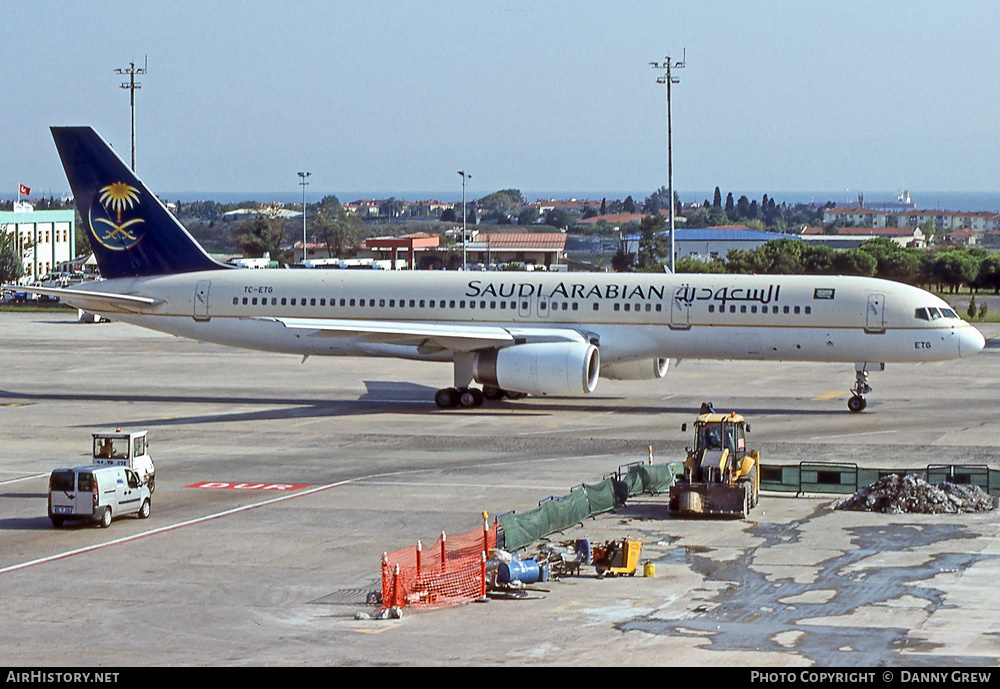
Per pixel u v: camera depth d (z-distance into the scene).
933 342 138.12
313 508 94.56
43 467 111.69
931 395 158.62
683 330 144.75
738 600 69.81
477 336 140.88
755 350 143.62
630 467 100.19
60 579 74.69
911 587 72.38
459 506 94.88
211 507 95.06
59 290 156.25
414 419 139.62
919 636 62.56
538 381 139.25
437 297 152.25
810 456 114.31
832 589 72.06
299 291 156.38
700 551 81.50
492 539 79.31
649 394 160.50
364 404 151.88
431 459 114.88
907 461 111.56
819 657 58.97
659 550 81.88
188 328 160.00
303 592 71.81
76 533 86.69
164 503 96.69
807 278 144.00
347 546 82.75
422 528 87.81
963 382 172.25
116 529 87.88
